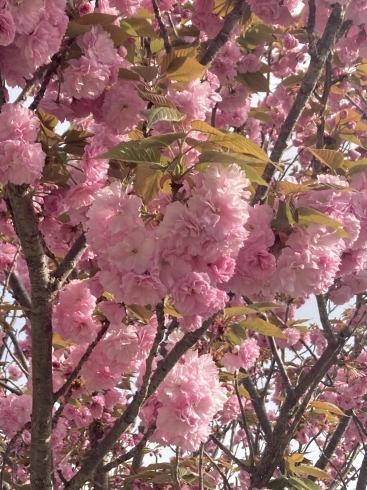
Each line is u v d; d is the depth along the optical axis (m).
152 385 0.69
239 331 0.89
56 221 0.76
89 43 0.65
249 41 1.10
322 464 1.31
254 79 1.11
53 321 0.74
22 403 1.02
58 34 0.62
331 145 1.24
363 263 0.70
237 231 0.54
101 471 0.77
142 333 0.74
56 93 0.72
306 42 1.38
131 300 0.56
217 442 1.02
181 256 0.55
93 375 0.79
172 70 0.70
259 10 0.91
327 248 0.61
